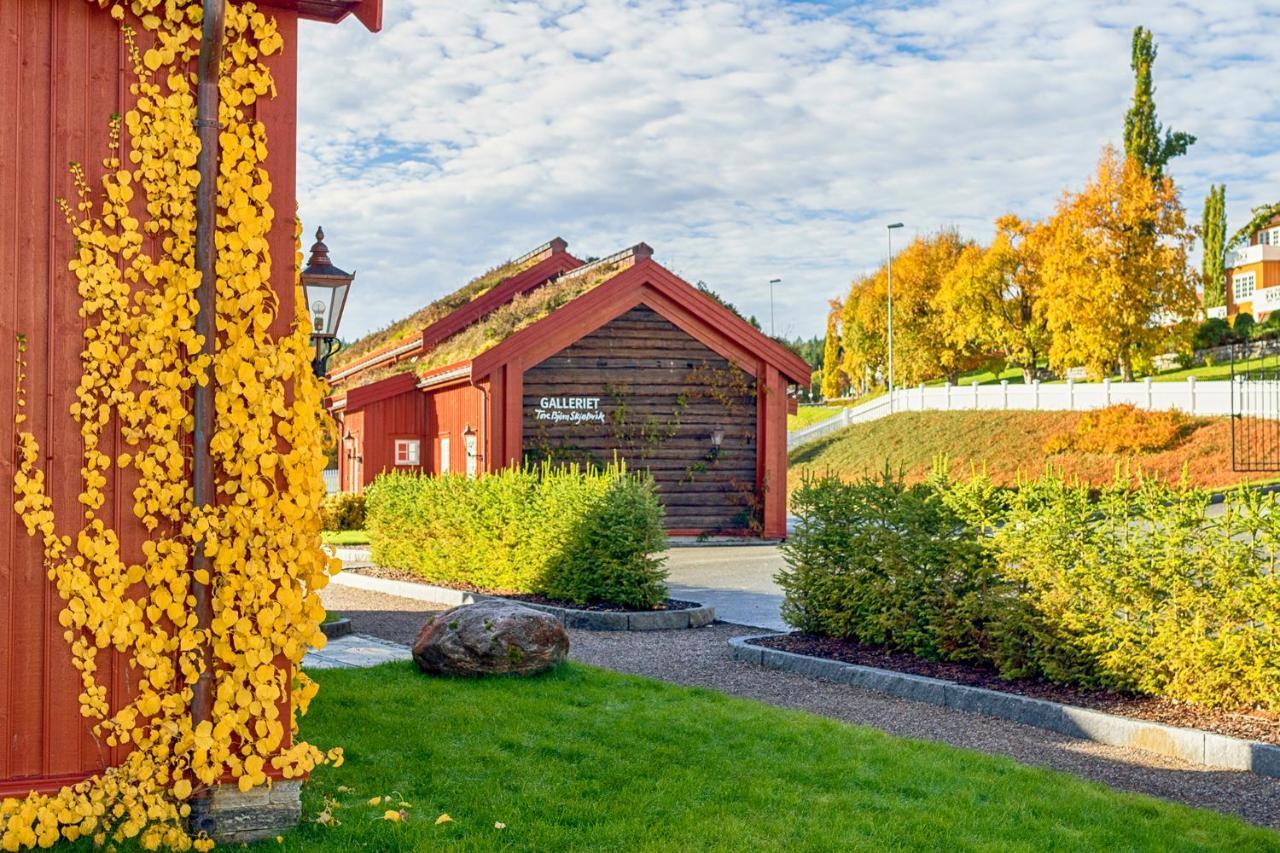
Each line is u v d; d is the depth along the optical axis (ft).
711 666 33.50
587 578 43.32
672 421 77.00
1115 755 23.43
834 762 21.42
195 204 17.06
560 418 74.49
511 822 17.69
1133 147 176.45
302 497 17.53
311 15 17.76
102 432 16.66
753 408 79.25
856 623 35.01
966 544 30.66
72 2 16.46
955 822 18.06
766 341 78.64
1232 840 17.39
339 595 52.34
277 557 17.30
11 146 16.17
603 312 75.36
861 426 161.17
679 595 50.37
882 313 223.51
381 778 19.93
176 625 16.98
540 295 83.10
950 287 193.26
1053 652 28.25
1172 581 25.57
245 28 17.28
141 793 16.60
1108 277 140.87
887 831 17.58
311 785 19.36
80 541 16.42
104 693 16.61
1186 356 154.30
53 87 16.37
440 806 18.51
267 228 17.40
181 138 16.89
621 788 19.63
